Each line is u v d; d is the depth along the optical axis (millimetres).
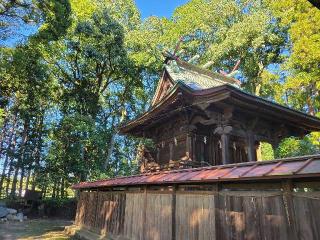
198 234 5938
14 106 26094
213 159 13055
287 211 4246
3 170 25906
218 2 29344
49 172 23141
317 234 3775
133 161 26406
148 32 27172
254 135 11766
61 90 27234
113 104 30156
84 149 24266
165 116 13102
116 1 29422
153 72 27266
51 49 23531
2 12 16016
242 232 4934
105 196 11219
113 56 24312
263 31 26109
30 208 23516
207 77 16781
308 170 3666
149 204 7930
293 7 19188
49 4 16672
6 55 18359
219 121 10102
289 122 12414
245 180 4934
